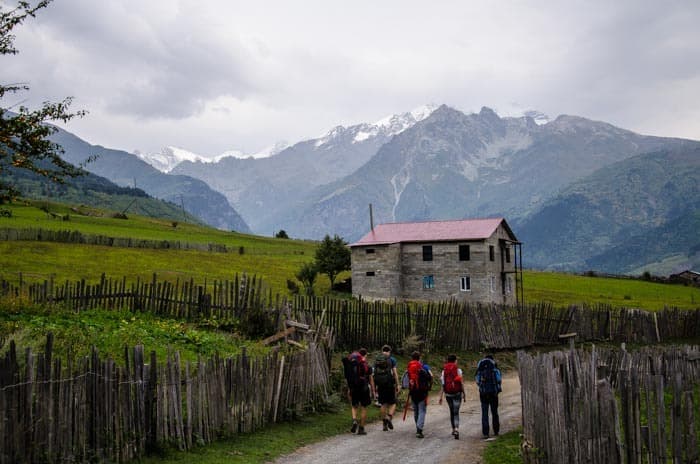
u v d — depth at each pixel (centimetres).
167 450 1449
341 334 3080
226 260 8856
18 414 1144
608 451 1132
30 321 2202
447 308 3744
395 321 3384
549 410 1374
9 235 7319
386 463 1551
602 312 4706
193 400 1571
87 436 1277
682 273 11894
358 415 2234
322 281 8038
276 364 1933
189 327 2733
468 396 2847
